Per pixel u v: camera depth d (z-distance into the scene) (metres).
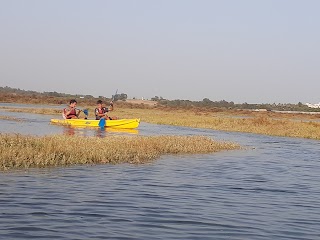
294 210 11.38
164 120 56.06
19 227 8.69
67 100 118.81
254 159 22.56
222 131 44.72
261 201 12.34
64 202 11.05
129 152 20.44
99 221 9.41
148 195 12.42
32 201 11.03
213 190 13.70
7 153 16.41
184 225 9.41
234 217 10.32
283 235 8.98
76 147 18.78
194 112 90.31
